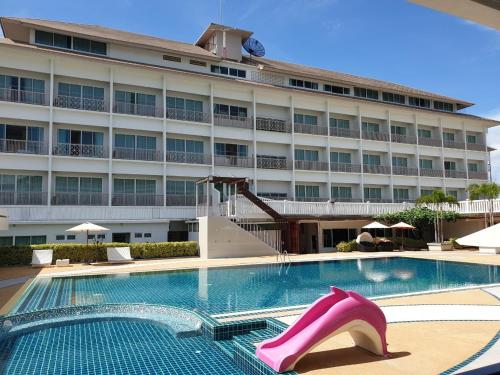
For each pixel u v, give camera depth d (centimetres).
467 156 4284
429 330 752
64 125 2733
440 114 4088
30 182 2627
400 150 3903
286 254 2497
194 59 3266
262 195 3350
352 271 1816
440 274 1692
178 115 3052
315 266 1997
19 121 2616
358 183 3672
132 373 622
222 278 1620
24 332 874
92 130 2817
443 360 573
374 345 600
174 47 3275
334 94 3659
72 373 627
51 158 2595
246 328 791
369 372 529
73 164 2675
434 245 2839
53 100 2644
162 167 2931
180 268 1848
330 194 3509
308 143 3491
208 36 3606
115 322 968
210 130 3112
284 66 3816
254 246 2467
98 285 1448
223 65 3388
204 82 3127
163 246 2427
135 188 2917
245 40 3734
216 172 3114
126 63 2797
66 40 2848
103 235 2622
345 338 686
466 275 1652
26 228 2427
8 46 2478
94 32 3009
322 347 638
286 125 3416
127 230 2691
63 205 2578
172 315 999
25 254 2075
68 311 1019
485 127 4475
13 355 717
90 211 2589
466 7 320
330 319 569
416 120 4016
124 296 1231
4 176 2564
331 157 3697
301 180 3434
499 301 1048
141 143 2966
